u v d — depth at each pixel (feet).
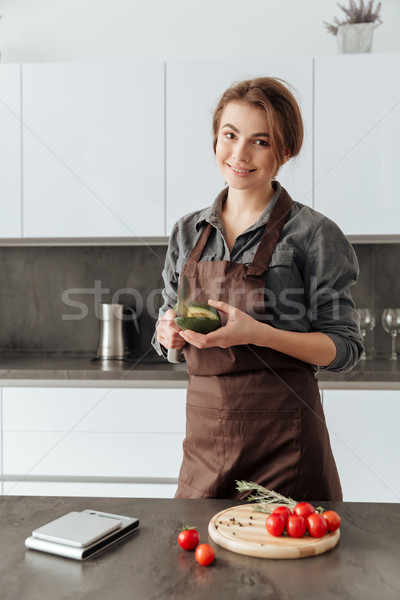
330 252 4.55
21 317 9.41
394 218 7.83
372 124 7.82
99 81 8.10
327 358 4.43
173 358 5.13
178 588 2.30
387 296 8.90
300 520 2.68
